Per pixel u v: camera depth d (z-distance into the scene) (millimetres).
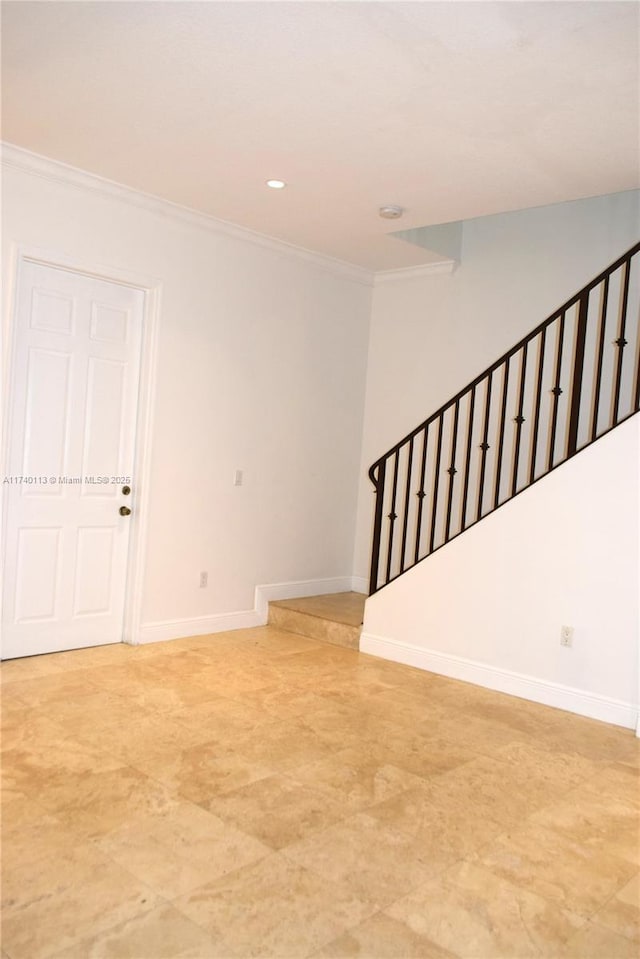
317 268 5625
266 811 2701
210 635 5133
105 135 3648
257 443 5344
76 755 3068
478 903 2223
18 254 3979
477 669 4391
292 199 4391
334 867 2365
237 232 4984
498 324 5410
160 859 2342
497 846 2564
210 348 4965
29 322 4145
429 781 3047
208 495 5055
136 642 4727
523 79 2869
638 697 3789
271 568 5566
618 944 2072
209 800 2754
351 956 1951
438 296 5734
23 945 1908
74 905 2082
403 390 5934
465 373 5578
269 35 2670
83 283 4367
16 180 3943
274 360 5398
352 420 6074
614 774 3230
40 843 2389
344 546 6141
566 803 2926
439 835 2613
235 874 2287
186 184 4250
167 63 2914
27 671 4090
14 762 2969
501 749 3438
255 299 5223
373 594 4918
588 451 3971
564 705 4035
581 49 2635
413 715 3811
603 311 3947
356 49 2729
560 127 3260
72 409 4383
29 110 3418
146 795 2762
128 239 4461
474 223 5535
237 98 3168
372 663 4707
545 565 4129
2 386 3971
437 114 3199
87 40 2783
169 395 4754
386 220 4684
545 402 5145
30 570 4285
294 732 3477
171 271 4699
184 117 3391
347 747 3340
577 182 3895
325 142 3562
